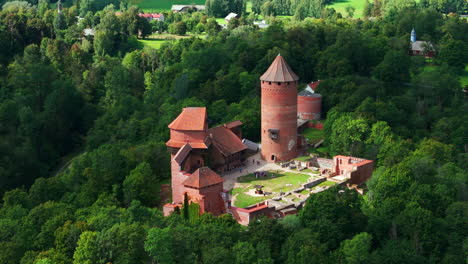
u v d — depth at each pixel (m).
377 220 123.38
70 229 118.94
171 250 109.88
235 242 112.88
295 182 148.25
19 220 131.50
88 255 110.38
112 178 146.88
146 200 140.12
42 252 114.50
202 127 148.75
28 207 144.75
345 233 119.62
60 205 133.62
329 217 119.44
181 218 121.94
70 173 154.00
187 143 148.38
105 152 154.38
